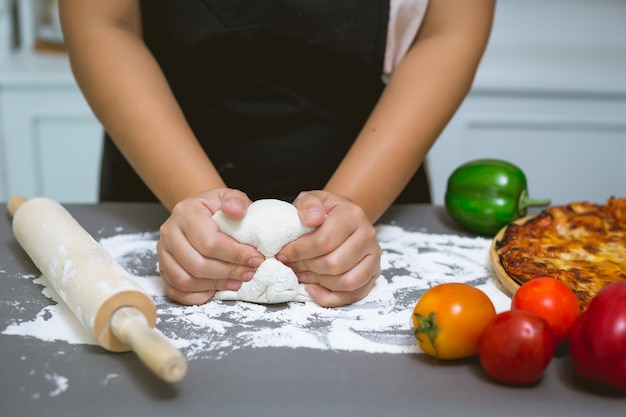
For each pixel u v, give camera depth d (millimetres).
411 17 973
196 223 708
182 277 712
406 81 904
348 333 661
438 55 916
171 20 1010
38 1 2008
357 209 733
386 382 583
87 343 633
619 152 1858
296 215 731
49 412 531
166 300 736
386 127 866
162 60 1054
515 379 571
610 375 554
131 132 843
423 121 873
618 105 1817
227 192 749
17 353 613
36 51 2002
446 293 615
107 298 591
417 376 593
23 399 546
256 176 1058
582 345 568
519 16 2250
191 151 828
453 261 855
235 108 1036
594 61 2051
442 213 1034
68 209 1006
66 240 700
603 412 550
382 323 693
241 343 640
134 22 968
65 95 1800
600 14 2244
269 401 550
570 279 745
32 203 800
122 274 634
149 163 828
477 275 816
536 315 591
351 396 561
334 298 726
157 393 558
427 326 598
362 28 991
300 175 1055
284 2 976
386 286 779
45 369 589
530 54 2123
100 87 869
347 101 1067
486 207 917
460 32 933
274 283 713
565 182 1891
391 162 845
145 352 525
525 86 1793
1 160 1836
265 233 714
